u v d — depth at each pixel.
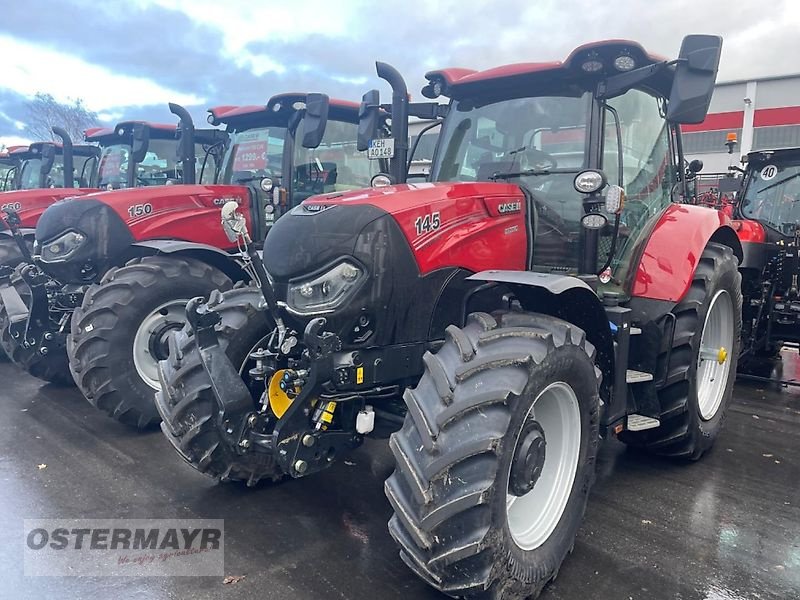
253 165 5.41
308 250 2.60
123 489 3.28
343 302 2.57
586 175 2.91
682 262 3.48
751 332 5.80
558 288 2.39
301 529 2.89
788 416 4.66
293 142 5.11
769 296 5.78
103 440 4.00
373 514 3.04
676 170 4.12
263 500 3.18
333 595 2.38
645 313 3.47
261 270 2.62
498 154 3.49
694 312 3.50
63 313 4.83
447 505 2.06
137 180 6.97
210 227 5.07
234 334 3.08
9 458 3.69
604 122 3.21
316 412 2.61
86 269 4.70
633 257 3.54
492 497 2.07
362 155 5.62
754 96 20.50
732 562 2.65
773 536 2.87
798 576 2.56
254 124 5.45
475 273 2.94
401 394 2.86
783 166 6.36
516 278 2.52
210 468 3.00
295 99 4.98
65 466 3.57
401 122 3.38
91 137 7.64
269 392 2.94
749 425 4.45
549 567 2.42
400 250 2.66
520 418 2.20
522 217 3.19
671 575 2.55
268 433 2.94
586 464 2.68
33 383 5.39
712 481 3.48
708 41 2.74
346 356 2.62
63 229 4.62
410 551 2.14
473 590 2.09
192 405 2.89
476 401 2.15
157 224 4.81
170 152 7.08
